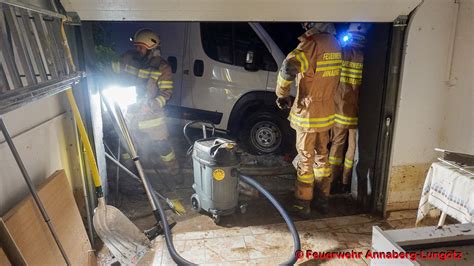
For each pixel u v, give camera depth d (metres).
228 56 4.43
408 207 3.29
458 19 2.85
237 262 2.56
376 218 3.20
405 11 2.71
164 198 3.27
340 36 3.48
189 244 2.77
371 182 3.25
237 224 3.09
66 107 2.55
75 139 2.61
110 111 2.76
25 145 1.90
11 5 1.40
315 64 2.75
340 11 2.63
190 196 3.63
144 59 3.49
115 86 3.00
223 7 2.49
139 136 3.62
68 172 2.60
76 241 2.12
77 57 2.52
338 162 3.62
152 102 3.44
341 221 3.14
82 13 2.43
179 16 2.55
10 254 1.46
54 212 1.92
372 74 3.15
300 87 2.86
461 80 2.88
